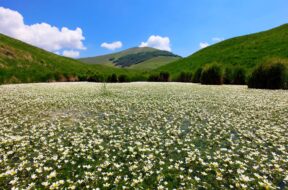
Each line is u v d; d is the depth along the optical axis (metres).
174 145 7.66
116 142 7.68
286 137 8.25
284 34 61.34
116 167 5.85
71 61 97.44
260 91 24.27
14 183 4.93
